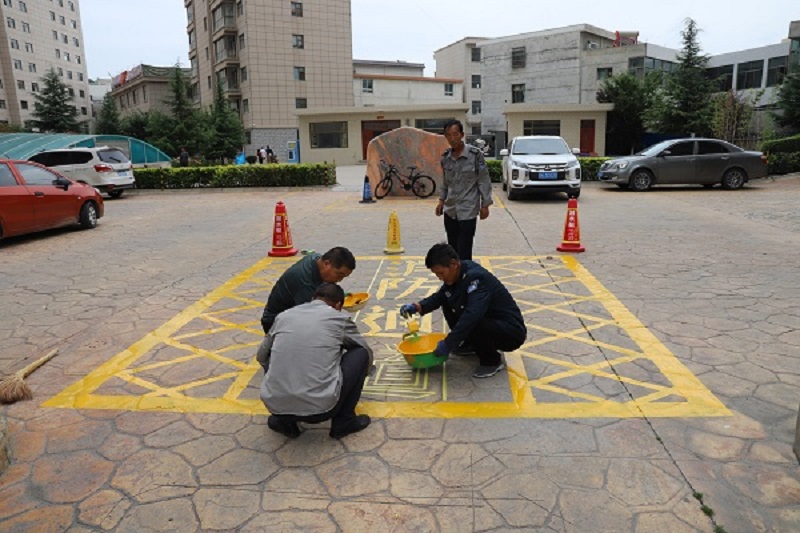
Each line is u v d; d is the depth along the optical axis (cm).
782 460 264
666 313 478
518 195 1341
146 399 346
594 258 694
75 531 231
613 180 1526
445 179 534
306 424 313
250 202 1464
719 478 253
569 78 3666
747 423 298
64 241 916
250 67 3906
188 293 588
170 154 3453
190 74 4925
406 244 818
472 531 226
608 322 460
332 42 4112
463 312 348
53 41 6894
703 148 1502
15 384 348
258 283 624
